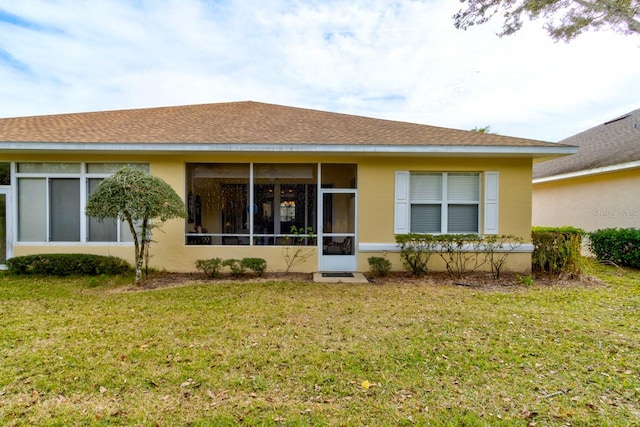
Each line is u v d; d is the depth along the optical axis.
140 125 8.95
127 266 7.92
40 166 8.01
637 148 10.10
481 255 8.17
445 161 8.19
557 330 4.34
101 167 8.06
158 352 3.62
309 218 8.34
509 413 2.61
